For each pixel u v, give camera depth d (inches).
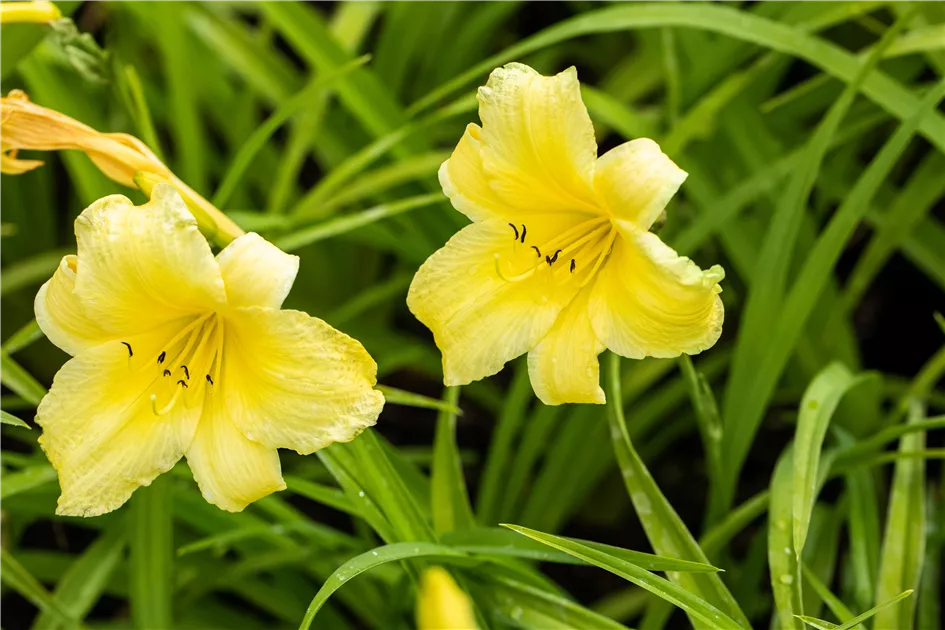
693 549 44.6
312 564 48.6
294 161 51.0
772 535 45.1
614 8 48.3
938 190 48.9
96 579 47.5
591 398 43.6
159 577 46.8
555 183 43.5
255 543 48.8
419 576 45.0
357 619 51.7
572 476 49.6
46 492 47.6
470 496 53.3
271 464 43.4
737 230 49.6
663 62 50.3
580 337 43.7
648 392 52.7
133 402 43.8
